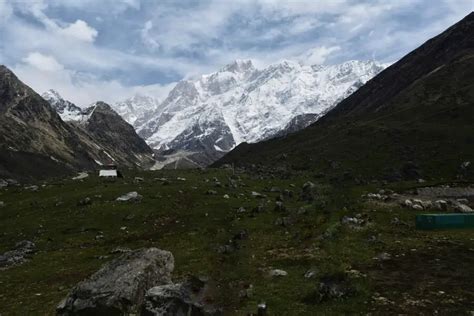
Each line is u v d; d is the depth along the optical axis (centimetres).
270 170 16225
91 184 11094
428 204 6612
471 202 7606
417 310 2875
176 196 9156
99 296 3042
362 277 3516
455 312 2819
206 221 7188
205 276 3925
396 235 4984
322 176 14475
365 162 17825
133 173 14775
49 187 11088
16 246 6481
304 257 4347
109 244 6256
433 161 16812
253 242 5362
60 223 7556
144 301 2841
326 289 3275
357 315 2872
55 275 4775
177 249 5366
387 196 7750
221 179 12194
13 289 4366
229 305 3228
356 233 5081
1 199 10056
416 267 3756
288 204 8106
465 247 4359
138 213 7894
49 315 3350
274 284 3628
